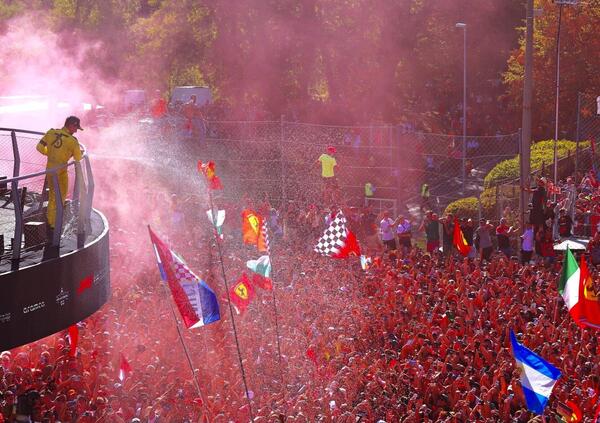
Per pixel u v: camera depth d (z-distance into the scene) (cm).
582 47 6775
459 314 2925
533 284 3319
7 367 2367
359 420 2189
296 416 2098
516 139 6112
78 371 2283
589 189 4644
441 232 4344
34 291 1584
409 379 2405
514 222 4338
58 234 1680
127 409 2142
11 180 1566
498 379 2358
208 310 1911
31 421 2027
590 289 2567
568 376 2459
